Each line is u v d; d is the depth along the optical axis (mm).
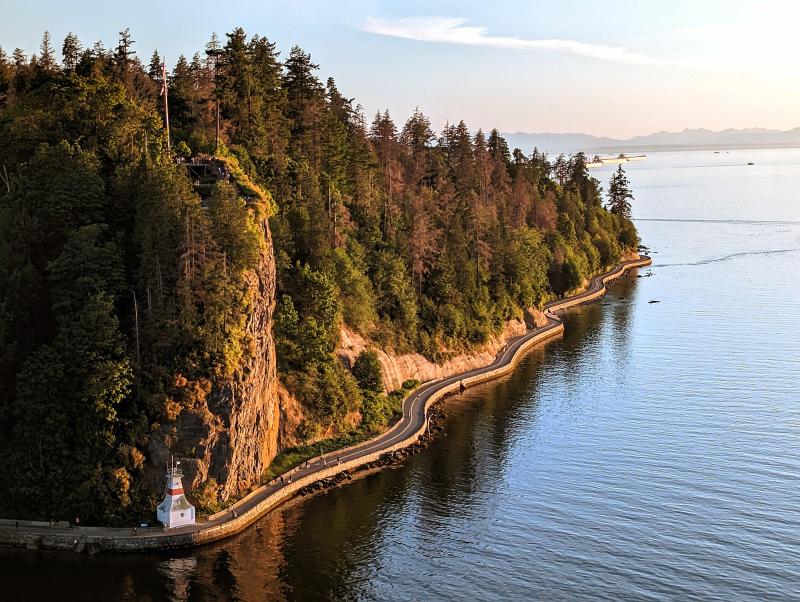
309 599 66000
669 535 76875
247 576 68812
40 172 85812
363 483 89188
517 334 157750
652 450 97750
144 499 74125
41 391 74250
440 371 129500
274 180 118188
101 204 84312
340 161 138250
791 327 159500
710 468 91875
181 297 78688
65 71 110438
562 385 126812
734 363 135125
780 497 84062
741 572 70250
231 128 123688
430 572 70562
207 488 76375
